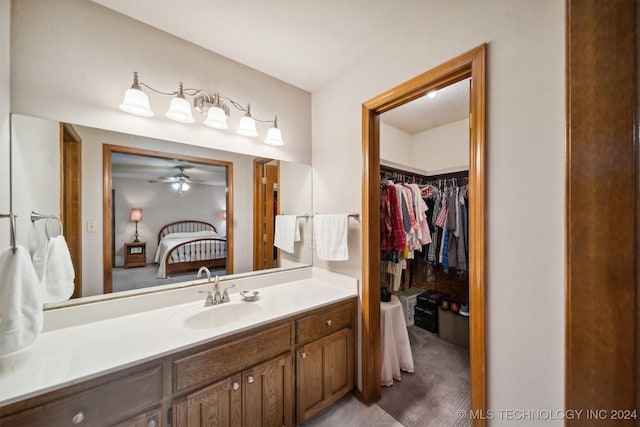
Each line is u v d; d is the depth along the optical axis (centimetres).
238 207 173
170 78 142
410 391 174
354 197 170
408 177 283
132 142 134
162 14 127
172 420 97
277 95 187
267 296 159
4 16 97
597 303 76
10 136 101
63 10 115
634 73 71
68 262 116
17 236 101
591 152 77
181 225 151
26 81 107
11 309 82
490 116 102
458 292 273
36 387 75
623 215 72
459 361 212
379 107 156
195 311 134
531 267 92
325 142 193
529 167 93
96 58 122
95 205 125
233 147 168
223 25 135
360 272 166
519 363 95
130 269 135
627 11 72
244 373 116
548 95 88
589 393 77
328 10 125
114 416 86
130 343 100
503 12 99
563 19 85
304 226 202
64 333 108
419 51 129
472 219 107
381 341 183
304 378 138
